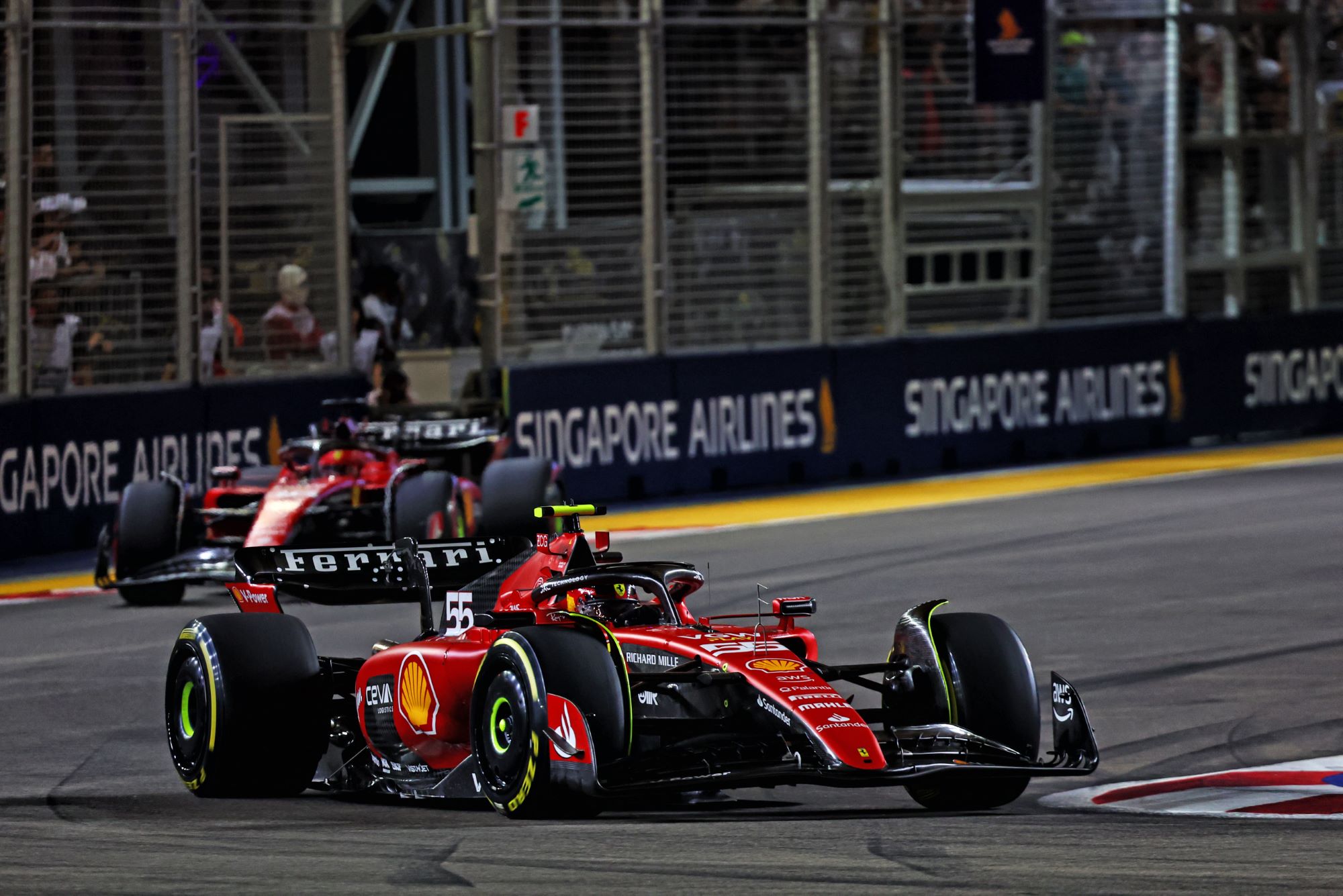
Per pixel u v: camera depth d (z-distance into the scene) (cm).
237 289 7462
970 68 8831
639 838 2612
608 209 8150
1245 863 2419
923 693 2939
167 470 7038
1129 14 9256
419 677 3084
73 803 3186
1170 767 3400
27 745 3772
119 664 4675
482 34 7738
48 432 6744
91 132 7050
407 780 3133
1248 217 9769
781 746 2742
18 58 6850
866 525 6956
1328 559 5897
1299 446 9319
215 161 7400
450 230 9850
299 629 3238
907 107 8794
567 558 3111
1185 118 9488
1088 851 2511
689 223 8294
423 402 8675
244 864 2527
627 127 8162
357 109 10125
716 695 2920
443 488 5506
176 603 5672
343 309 7694
